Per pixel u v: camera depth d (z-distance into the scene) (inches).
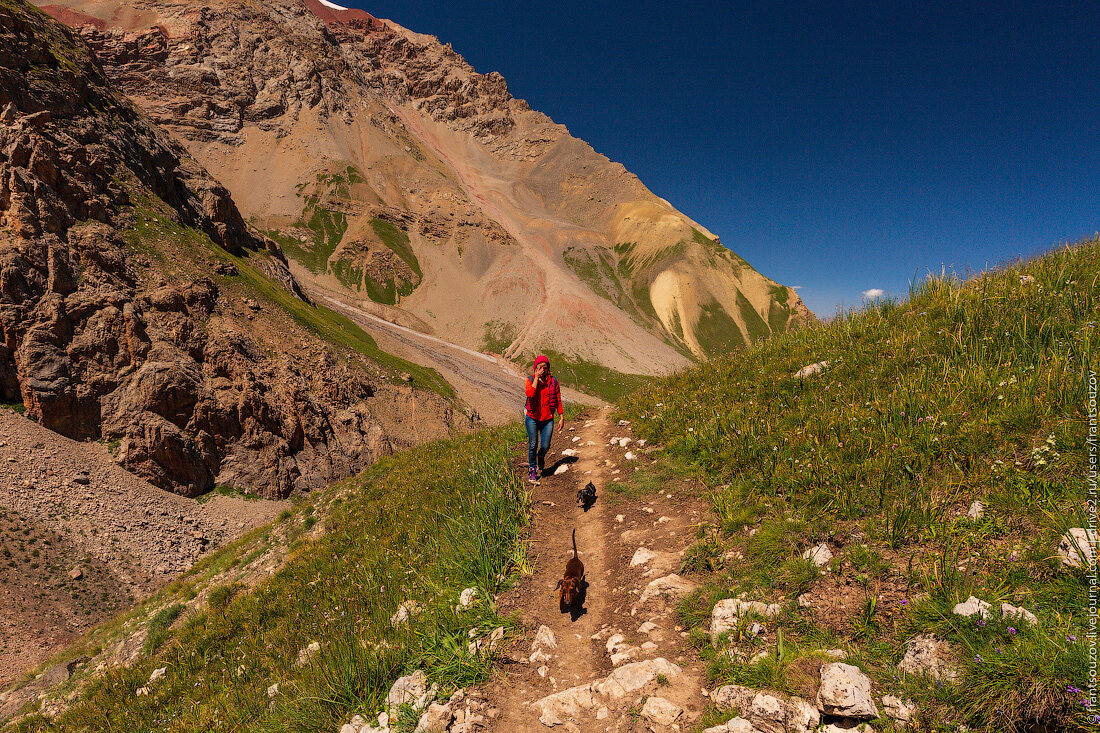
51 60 2709.2
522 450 433.4
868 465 205.5
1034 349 222.4
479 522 271.6
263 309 2942.9
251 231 4547.2
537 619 209.3
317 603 321.7
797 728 125.0
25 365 1897.1
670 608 190.9
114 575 1622.8
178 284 2500.0
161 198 3125.0
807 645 148.9
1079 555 128.1
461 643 197.8
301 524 556.4
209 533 1993.1
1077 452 158.2
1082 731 100.6
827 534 187.5
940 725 114.3
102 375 2062.0
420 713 168.6
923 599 144.3
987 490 171.0
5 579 1425.9
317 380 2913.4
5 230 2025.1
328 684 199.9
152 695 309.1
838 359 319.9
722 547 211.2
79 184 2346.2
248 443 2347.4
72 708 367.6
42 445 1834.4
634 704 150.1
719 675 151.1
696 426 326.0
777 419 279.1
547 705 160.2
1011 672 111.8
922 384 239.1
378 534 382.3
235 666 294.8
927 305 339.9
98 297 2137.1
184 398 2178.9
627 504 286.5
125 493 1900.8
